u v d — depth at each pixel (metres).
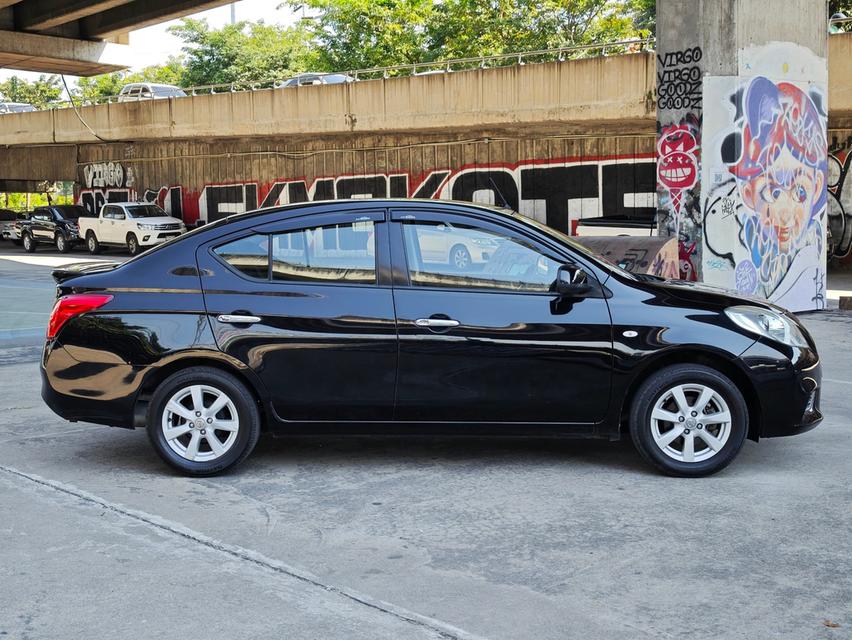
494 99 25.88
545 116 24.94
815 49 13.80
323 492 5.52
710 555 4.45
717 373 5.66
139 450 6.54
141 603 3.95
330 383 5.75
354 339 5.71
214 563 4.41
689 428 5.72
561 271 5.67
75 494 5.50
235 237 5.89
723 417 5.68
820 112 14.00
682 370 5.67
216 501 5.36
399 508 5.20
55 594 4.04
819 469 5.94
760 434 5.79
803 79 13.69
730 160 12.91
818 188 14.12
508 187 29.00
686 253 13.32
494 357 5.70
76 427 7.25
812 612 3.81
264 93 31.39
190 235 5.96
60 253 36.19
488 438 6.77
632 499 5.32
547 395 5.72
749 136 13.06
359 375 5.74
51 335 5.90
